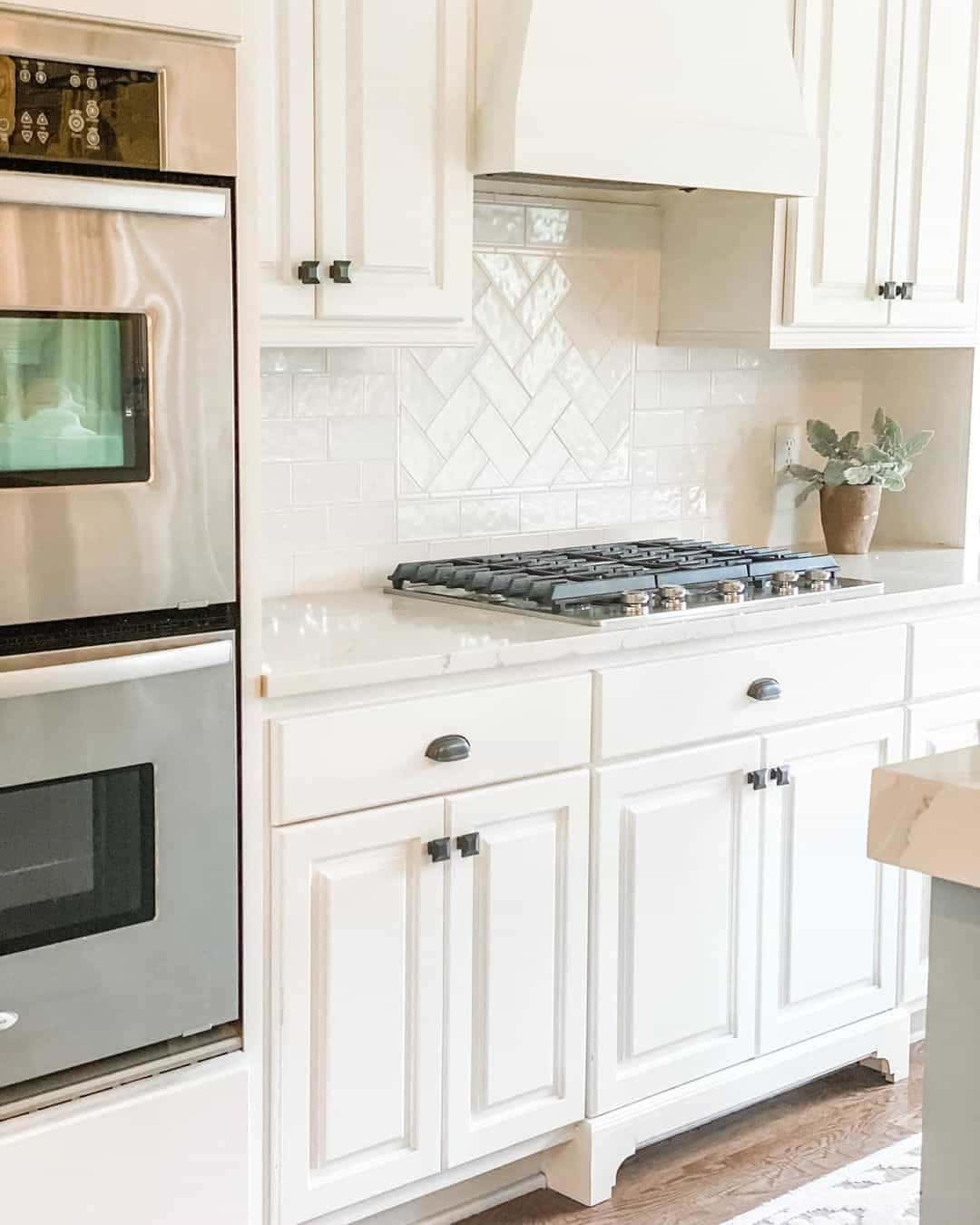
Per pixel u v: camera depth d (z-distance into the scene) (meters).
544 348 3.36
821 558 3.27
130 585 2.04
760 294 3.33
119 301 1.98
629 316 3.50
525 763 2.59
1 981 1.99
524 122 2.68
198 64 2.02
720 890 2.93
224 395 2.10
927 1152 1.31
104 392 1.98
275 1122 2.36
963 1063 1.28
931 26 3.49
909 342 3.62
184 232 2.03
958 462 3.88
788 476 3.90
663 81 2.90
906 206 3.52
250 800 2.22
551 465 3.41
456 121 2.72
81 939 2.05
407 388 3.15
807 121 3.28
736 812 2.94
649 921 2.81
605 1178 2.80
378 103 2.62
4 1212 2.00
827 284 3.39
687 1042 2.93
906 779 1.23
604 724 2.69
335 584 3.09
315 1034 2.39
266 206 2.52
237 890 2.22
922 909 3.35
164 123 2.00
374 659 2.38
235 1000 2.23
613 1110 2.81
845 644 3.09
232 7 2.04
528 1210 2.79
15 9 1.86
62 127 1.91
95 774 2.04
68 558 1.98
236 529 2.15
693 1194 2.85
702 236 3.44
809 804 3.07
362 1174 2.47
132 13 1.95
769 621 2.90
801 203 3.31
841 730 3.11
